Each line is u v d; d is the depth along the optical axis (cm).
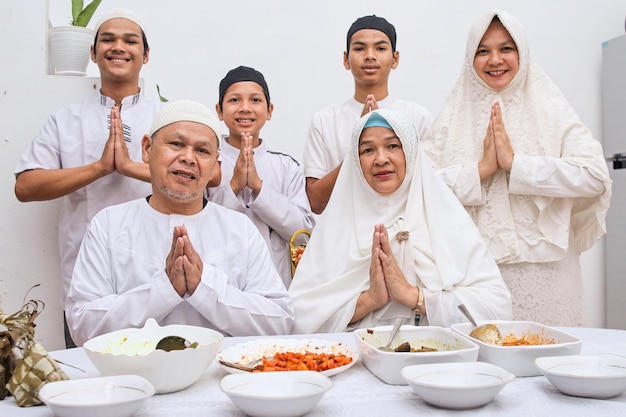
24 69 237
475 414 100
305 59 359
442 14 369
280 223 235
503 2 371
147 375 109
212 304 159
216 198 231
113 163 212
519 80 220
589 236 220
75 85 240
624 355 132
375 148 186
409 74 367
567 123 215
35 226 237
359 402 106
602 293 373
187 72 348
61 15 336
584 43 376
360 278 184
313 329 181
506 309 177
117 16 229
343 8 361
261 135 357
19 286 237
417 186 189
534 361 118
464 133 227
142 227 175
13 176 236
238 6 352
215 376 124
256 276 179
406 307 179
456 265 180
